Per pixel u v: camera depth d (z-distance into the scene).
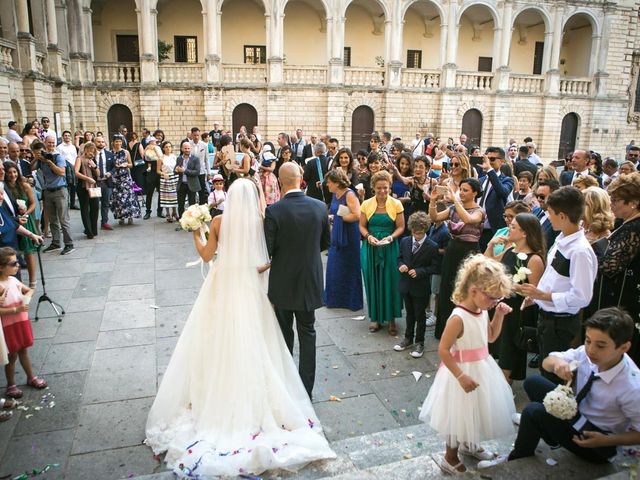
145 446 4.03
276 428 3.96
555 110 31.44
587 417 3.21
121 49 28.52
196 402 4.14
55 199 9.59
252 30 29.77
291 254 4.38
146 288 7.84
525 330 4.51
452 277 5.65
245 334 4.08
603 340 2.91
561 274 3.86
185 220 4.20
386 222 6.15
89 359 5.52
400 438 4.05
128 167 12.16
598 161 9.65
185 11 28.83
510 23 29.69
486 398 3.38
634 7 31.92
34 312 6.82
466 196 5.58
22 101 18.38
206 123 26.64
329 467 3.61
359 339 6.16
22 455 3.91
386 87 28.55
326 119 28.17
